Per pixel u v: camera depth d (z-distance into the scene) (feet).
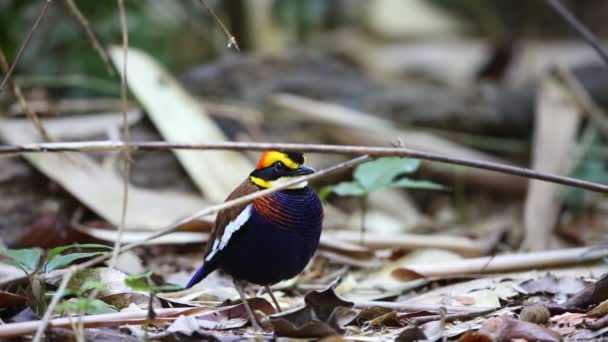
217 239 25.71
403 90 53.93
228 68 53.06
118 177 40.06
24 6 52.13
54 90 52.06
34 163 38.37
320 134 48.55
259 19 63.52
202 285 30.66
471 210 46.75
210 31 62.85
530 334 20.89
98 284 20.04
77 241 33.73
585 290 24.56
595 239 37.60
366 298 28.99
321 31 80.53
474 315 24.27
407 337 21.17
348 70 55.47
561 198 41.19
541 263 30.14
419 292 29.68
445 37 86.33
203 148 22.35
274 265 25.44
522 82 62.03
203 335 21.04
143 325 22.99
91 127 43.24
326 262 34.58
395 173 32.40
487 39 82.23
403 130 49.39
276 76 52.70
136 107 46.26
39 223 33.86
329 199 46.42
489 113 51.90
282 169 25.25
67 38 51.98
